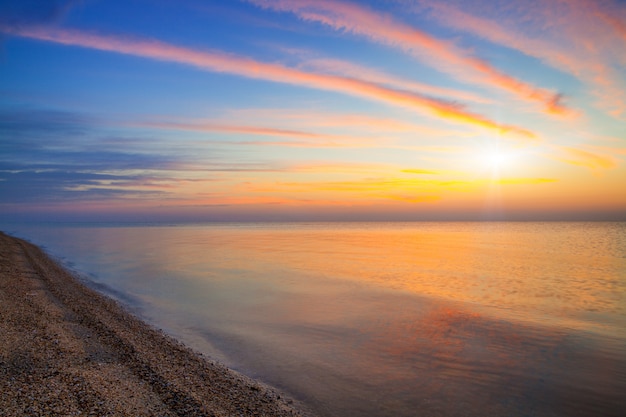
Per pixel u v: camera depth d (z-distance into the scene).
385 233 155.50
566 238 112.25
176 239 93.00
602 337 16.61
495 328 17.81
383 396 10.97
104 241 80.00
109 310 19.33
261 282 29.83
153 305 21.64
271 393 10.81
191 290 26.28
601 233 153.88
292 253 55.56
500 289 28.16
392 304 22.50
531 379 12.27
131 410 8.51
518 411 10.29
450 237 118.12
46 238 88.75
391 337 16.34
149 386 10.13
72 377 9.95
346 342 15.65
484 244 81.94
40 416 7.62
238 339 15.83
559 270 39.12
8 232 121.50
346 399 10.73
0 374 9.64
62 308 18.44
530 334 16.94
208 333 16.59
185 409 8.98
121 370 11.08
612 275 35.84
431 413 10.09
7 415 7.50
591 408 10.48
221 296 24.38
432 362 13.60
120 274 33.31
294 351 14.52
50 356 11.44
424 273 35.88
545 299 24.70
